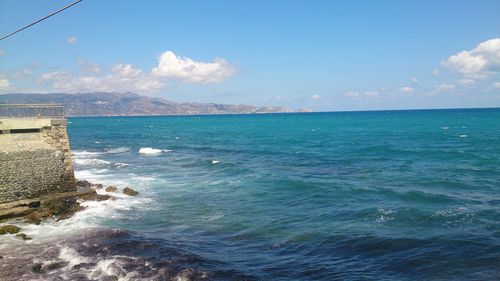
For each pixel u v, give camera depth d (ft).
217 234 69.05
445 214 74.59
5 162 79.92
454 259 54.08
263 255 58.90
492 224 68.44
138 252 59.11
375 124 435.53
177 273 51.16
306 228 70.33
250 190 103.55
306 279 50.42
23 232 68.44
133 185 111.55
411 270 51.65
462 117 553.23
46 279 49.83
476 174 118.42
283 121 601.62
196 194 99.81
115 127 492.95
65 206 83.25
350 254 57.93
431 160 150.20
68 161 93.30
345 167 141.08
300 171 134.10
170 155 187.42
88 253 58.59
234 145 238.48
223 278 50.19
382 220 72.84
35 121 87.71
